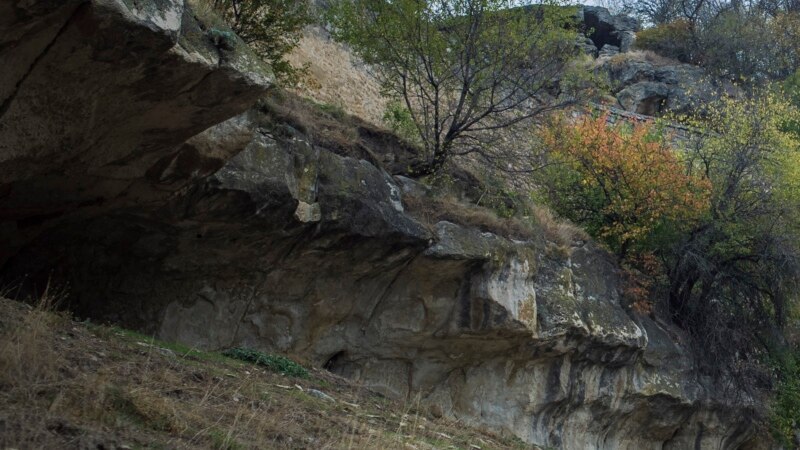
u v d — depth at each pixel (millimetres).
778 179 19312
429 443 8227
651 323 16516
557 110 19000
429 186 13242
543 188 18688
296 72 14688
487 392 13375
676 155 19359
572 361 14281
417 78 15664
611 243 17984
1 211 7883
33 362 5461
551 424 14289
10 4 5699
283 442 5945
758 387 18328
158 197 8594
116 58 6469
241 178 9453
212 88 7137
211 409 6223
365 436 6988
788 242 18406
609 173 18188
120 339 7793
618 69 35000
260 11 12906
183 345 9641
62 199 8016
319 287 11328
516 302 12820
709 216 18094
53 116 6766
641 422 16156
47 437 4531
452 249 12047
